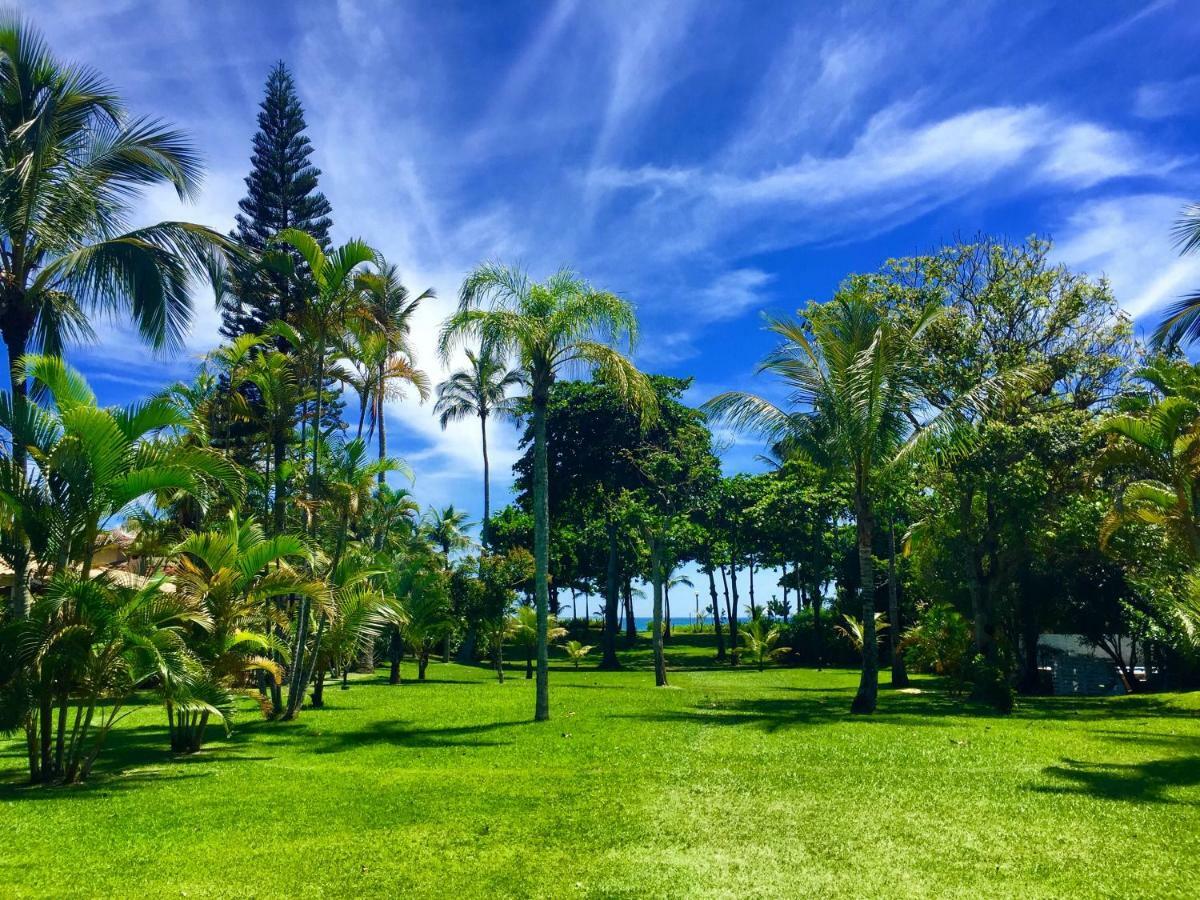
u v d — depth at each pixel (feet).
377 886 18.88
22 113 38.47
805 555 153.28
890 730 45.19
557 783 30.37
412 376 70.23
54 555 32.09
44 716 32.19
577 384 140.97
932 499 79.10
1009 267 78.13
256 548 42.75
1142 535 69.92
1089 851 20.72
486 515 150.20
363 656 113.80
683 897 17.92
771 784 29.58
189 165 41.88
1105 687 89.25
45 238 37.70
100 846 22.41
